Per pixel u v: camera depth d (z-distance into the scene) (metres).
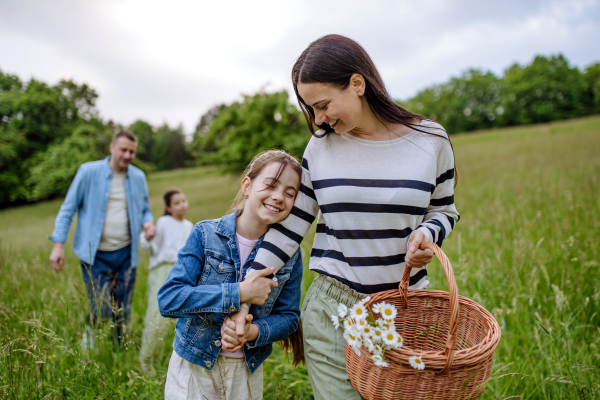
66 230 2.99
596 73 50.91
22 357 2.06
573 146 12.61
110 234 3.10
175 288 1.51
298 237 1.62
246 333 1.49
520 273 2.79
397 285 1.53
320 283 1.60
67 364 2.15
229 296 1.44
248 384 1.65
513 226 3.82
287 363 2.46
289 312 1.67
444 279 3.05
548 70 53.75
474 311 1.52
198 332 1.57
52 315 2.58
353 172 1.47
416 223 1.49
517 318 2.33
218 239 1.63
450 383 1.16
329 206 1.50
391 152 1.46
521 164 10.55
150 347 2.57
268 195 1.54
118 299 3.07
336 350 1.52
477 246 3.71
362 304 1.28
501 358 2.16
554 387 1.86
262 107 15.99
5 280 2.92
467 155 17.16
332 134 1.58
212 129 18.22
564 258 2.79
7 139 25.20
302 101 1.54
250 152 15.99
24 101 26.77
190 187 24.42
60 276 3.40
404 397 1.19
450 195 1.58
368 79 1.39
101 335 2.27
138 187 3.24
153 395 1.99
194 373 1.59
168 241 3.12
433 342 1.63
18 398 1.75
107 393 1.87
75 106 30.44
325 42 1.40
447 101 64.69
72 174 20.52
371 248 1.46
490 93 61.22
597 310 2.39
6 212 20.39
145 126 62.75
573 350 2.05
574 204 4.11
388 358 1.18
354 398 1.49
